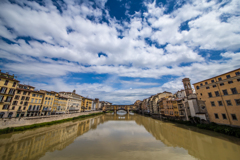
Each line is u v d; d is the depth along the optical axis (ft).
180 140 90.74
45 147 75.15
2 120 98.48
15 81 137.49
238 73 99.66
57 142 85.51
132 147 78.02
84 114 266.57
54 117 162.61
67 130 125.08
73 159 59.47
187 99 156.87
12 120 106.22
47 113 187.52
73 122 181.47
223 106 110.42
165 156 63.67
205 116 128.98
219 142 79.20
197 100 141.79
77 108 287.28
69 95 252.42
